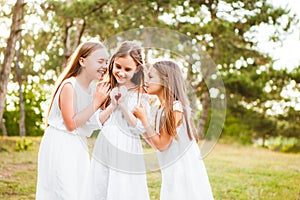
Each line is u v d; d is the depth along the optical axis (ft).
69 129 11.41
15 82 52.65
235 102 48.42
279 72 45.70
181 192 11.31
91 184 11.45
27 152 34.09
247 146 48.29
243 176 25.04
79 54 11.35
